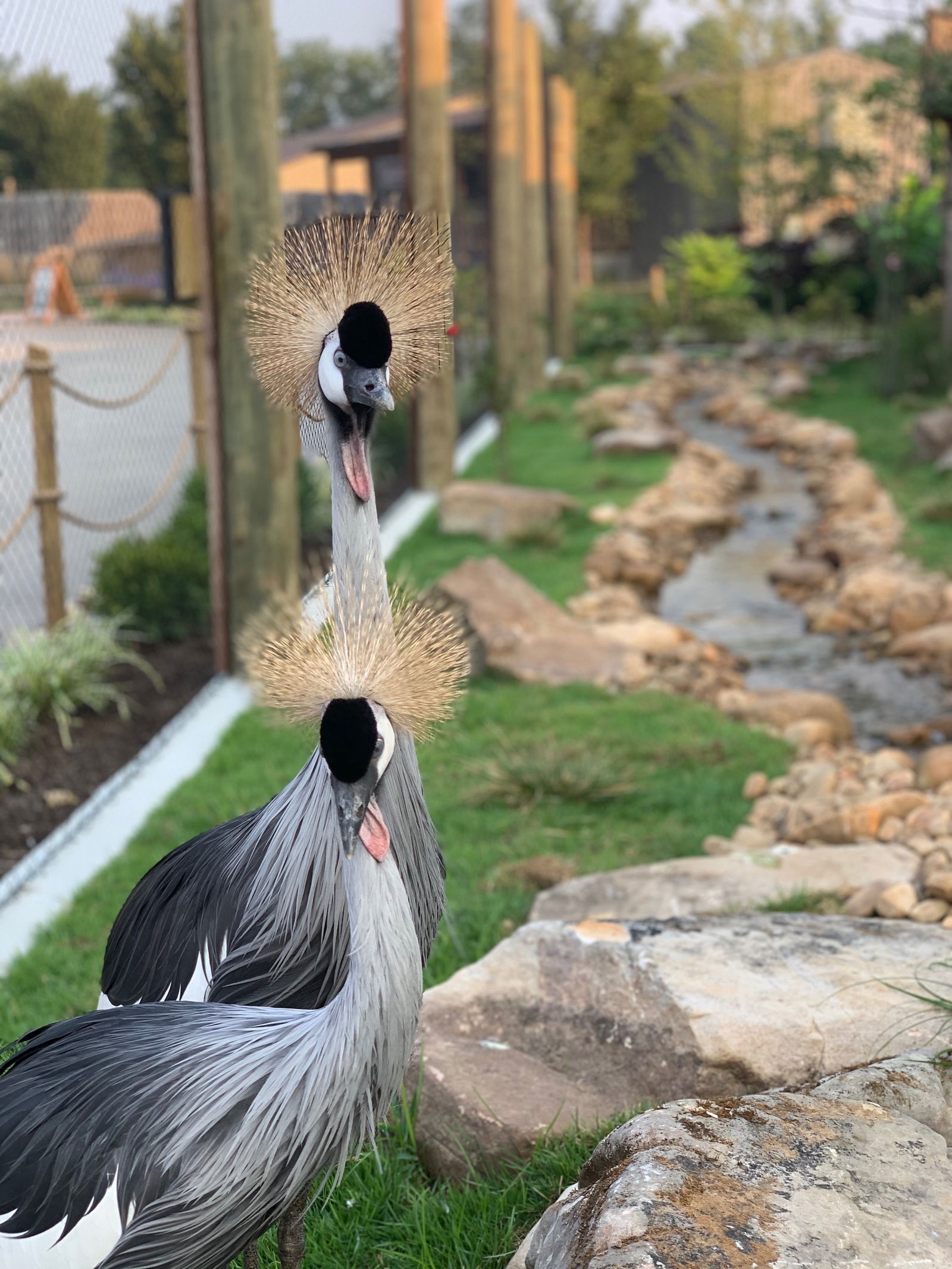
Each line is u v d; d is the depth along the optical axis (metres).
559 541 6.94
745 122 21.31
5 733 4.00
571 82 26.50
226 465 4.62
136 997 1.90
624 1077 2.21
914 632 5.39
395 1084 1.50
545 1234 1.75
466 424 11.39
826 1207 1.58
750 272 19.58
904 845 3.08
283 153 10.60
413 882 1.84
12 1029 2.51
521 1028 2.32
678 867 2.97
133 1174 1.46
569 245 16.97
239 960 1.80
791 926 2.47
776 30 22.22
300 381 1.78
